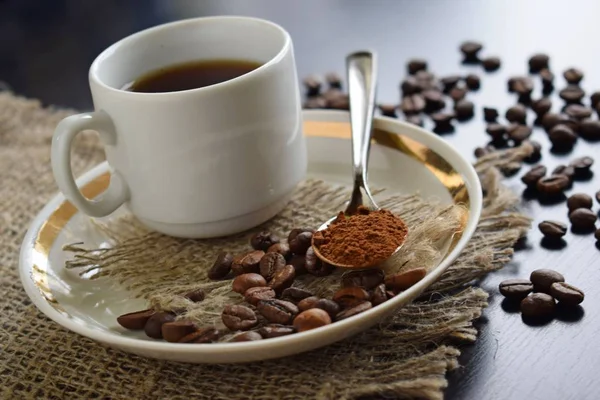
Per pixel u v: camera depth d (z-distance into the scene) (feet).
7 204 1.56
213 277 1.32
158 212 1.35
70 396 1.23
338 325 1.14
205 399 1.20
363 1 2.07
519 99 1.65
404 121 1.56
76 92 1.88
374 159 1.47
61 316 1.22
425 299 1.28
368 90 1.50
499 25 1.87
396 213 1.37
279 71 1.32
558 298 1.25
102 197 1.35
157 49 1.42
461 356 1.21
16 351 1.29
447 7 1.98
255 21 1.40
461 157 1.38
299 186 1.47
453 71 1.77
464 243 1.23
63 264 1.36
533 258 1.33
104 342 1.18
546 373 1.18
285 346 1.14
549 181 1.43
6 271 1.42
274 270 1.28
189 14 2.10
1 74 1.98
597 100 1.59
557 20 1.85
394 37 1.91
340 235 1.29
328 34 1.96
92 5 2.25
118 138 1.32
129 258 1.37
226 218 1.35
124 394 1.22
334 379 1.18
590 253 1.33
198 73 1.43
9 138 1.75
